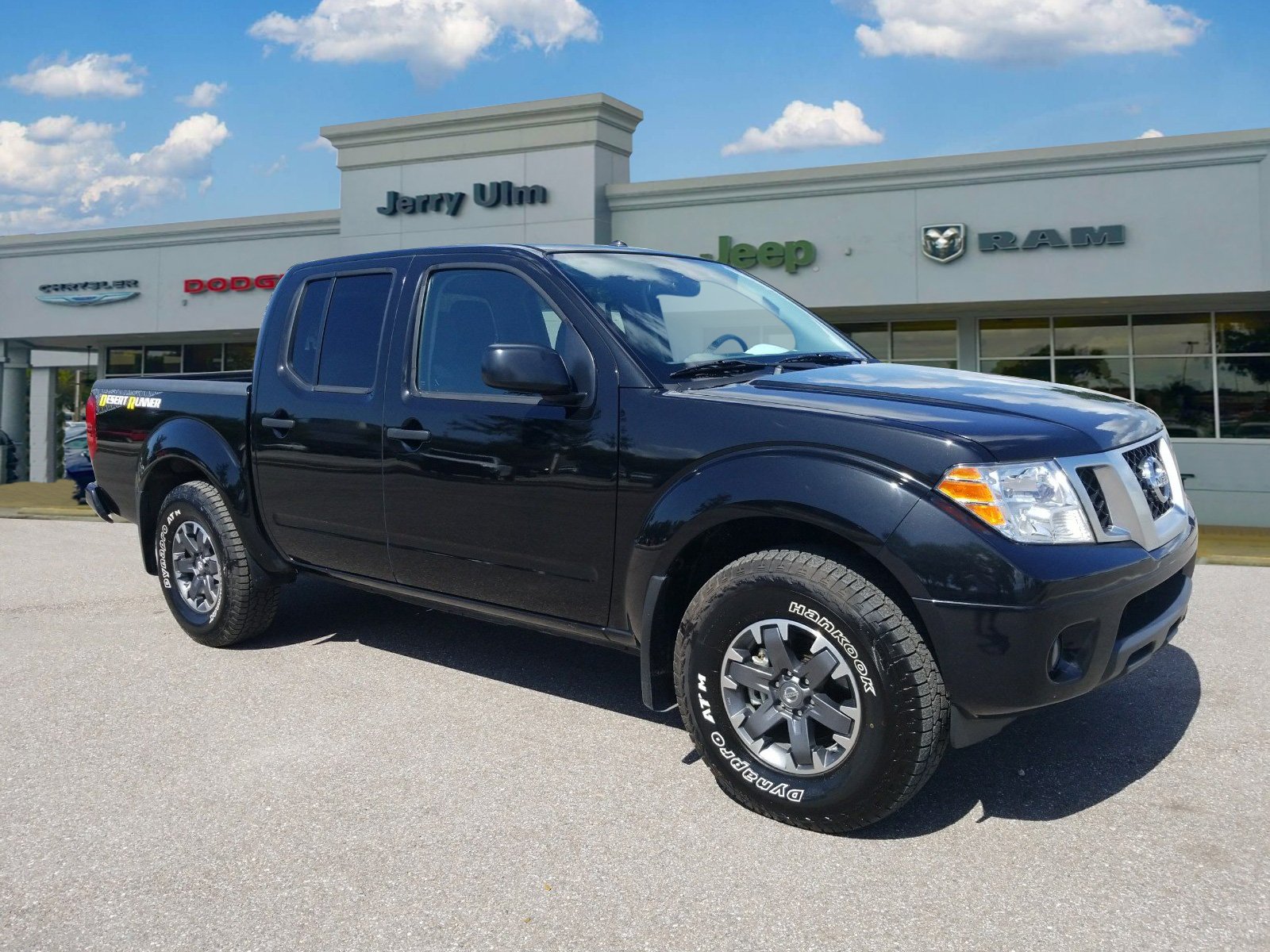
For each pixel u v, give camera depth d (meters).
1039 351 17.06
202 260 21.48
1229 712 4.20
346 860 3.03
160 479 5.60
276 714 4.30
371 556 4.50
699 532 3.34
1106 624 3.00
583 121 17.61
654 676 3.55
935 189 15.44
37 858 3.06
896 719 2.97
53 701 4.52
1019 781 3.54
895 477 3.00
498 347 3.57
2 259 23.30
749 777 3.28
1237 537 14.23
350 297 4.67
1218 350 16.22
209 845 3.13
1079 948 2.53
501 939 2.60
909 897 2.79
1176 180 14.28
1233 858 2.97
